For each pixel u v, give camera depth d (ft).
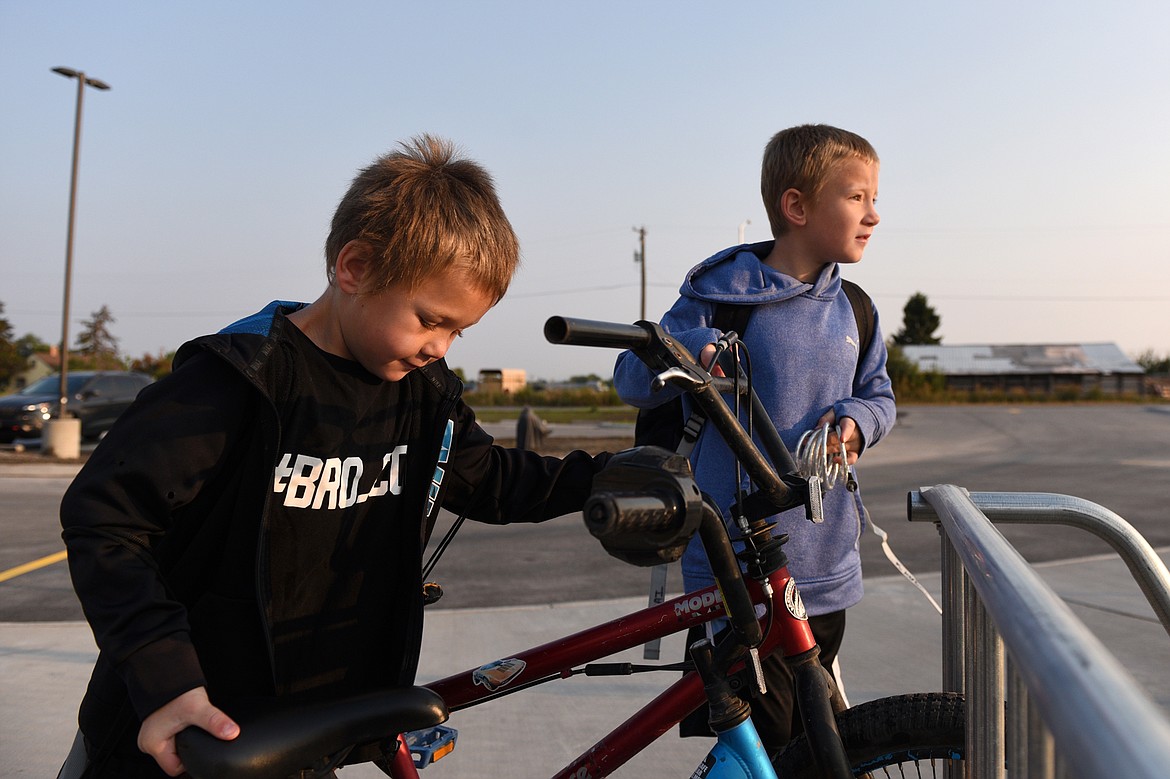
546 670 5.44
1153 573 5.94
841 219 7.28
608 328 3.91
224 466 4.51
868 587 17.56
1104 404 160.45
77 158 54.90
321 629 4.85
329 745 3.91
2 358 234.38
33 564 21.47
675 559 3.59
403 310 4.49
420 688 4.36
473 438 5.56
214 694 4.59
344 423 4.79
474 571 20.66
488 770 9.32
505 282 4.72
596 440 69.62
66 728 10.44
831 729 4.73
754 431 5.20
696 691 5.32
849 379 7.41
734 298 7.21
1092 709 1.57
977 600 4.31
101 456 4.18
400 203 4.41
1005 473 47.32
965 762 4.83
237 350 4.47
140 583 4.01
